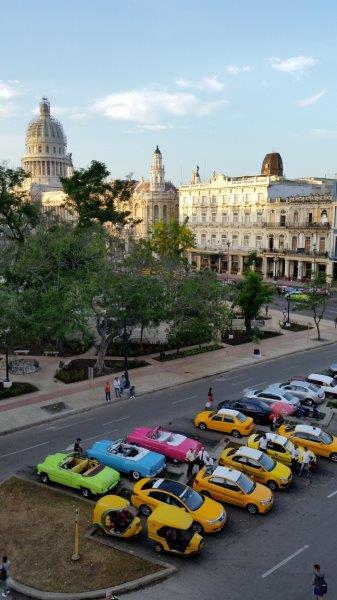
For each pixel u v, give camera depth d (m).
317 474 24.22
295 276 89.81
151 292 37.66
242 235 96.62
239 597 15.85
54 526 19.33
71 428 28.83
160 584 16.44
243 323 55.28
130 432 28.19
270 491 21.16
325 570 17.12
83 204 67.31
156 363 41.66
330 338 51.28
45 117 167.62
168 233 87.88
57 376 37.62
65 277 40.38
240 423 27.88
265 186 91.00
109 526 18.56
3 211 56.53
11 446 26.45
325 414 31.75
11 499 21.12
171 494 19.77
